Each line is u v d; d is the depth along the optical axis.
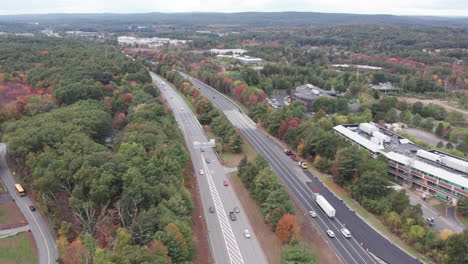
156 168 147.00
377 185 161.75
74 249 109.31
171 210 128.00
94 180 130.62
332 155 199.25
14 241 127.25
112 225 118.06
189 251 119.62
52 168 141.00
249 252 130.00
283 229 131.25
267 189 155.25
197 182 181.88
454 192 163.88
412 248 135.25
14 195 156.50
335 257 129.75
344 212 159.12
